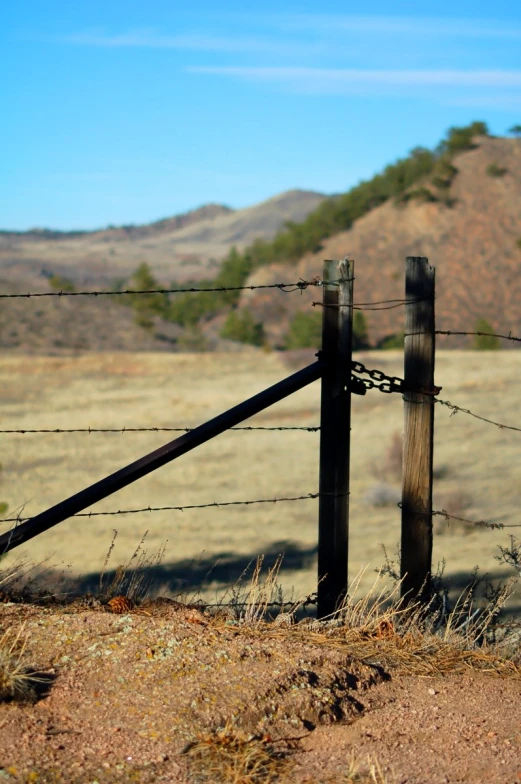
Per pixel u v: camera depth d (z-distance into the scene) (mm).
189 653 4027
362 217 135625
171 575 15492
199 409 43875
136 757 3244
